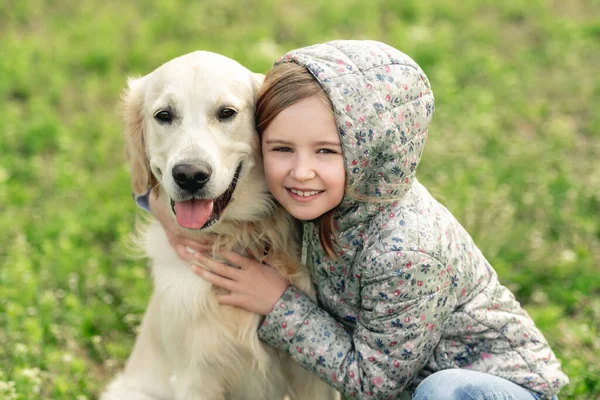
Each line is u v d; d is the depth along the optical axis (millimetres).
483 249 4570
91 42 8156
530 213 5012
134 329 4164
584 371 3523
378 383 2781
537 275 4414
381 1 9094
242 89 3010
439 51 7574
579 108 6625
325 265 2924
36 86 7273
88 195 5453
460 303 2850
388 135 2609
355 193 2693
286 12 8898
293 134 2617
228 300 3029
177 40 8281
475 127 6137
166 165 2939
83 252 4762
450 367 2855
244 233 3096
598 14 8711
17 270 4445
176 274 3146
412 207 2752
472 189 5117
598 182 5309
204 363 3131
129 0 9477
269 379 3227
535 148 5789
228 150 2947
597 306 4070
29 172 5906
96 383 3754
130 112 3240
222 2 9141
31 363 3795
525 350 2818
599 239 4746
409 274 2658
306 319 2922
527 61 7539
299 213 2730
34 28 8742
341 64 2596
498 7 8961
